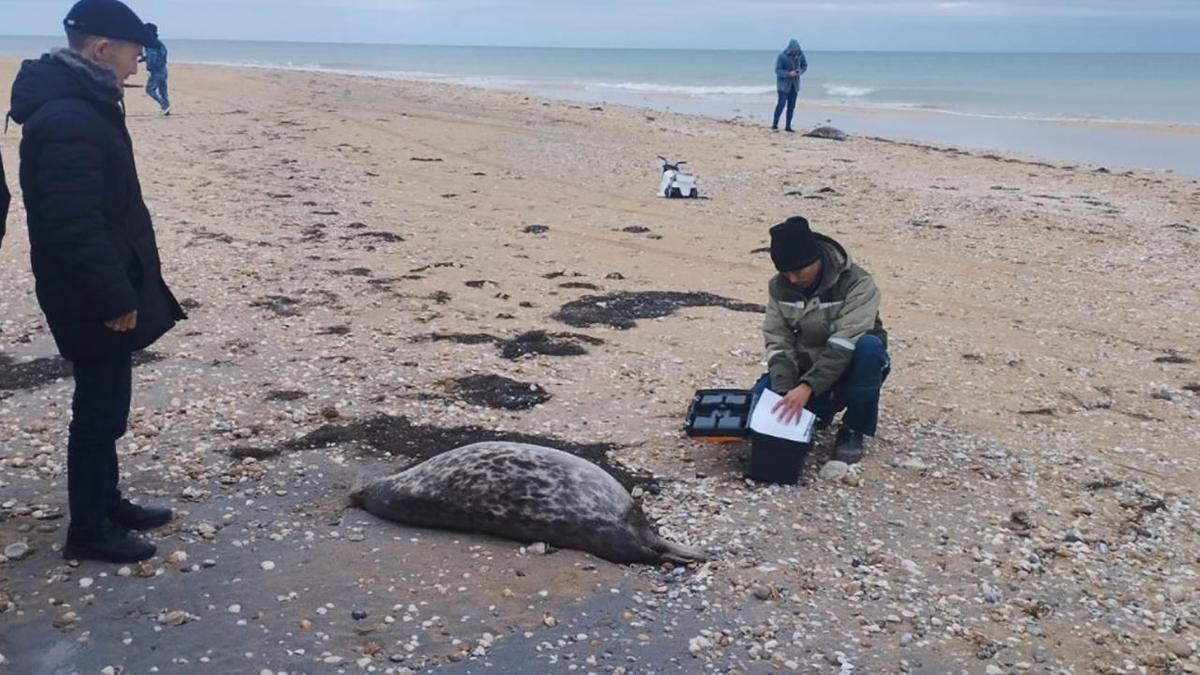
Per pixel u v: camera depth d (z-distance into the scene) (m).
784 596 4.88
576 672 4.24
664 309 9.90
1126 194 17.27
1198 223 14.95
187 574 4.88
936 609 4.84
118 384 4.81
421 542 5.27
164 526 5.33
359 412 7.00
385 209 14.14
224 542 5.21
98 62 4.46
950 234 13.95
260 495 5.76
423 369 7.91
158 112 24.27
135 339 4.71
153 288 4.84
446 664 4.26
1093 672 4.40
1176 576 5.27
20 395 7.05
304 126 22.42
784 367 6.14
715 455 6.45
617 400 7.40
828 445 6.68
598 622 4.59
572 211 14.62
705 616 4.69
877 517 5.74
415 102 29.28
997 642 4.59
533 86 48.97
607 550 5.14
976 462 6.59
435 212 14.12
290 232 12.49
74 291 4.48
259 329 8.73
